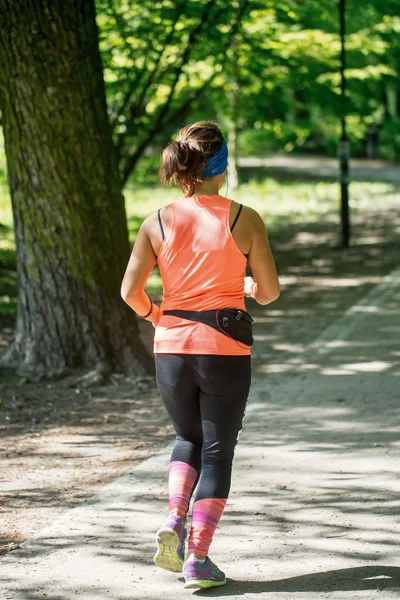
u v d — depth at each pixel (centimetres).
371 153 5228
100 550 525
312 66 1820
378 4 1808
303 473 659
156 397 903
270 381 950
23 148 945
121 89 1550
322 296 1465
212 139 475
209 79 1647
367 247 2034
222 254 465
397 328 1195
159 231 475
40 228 956
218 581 473
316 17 1750
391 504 592
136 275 478
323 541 534
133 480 649
